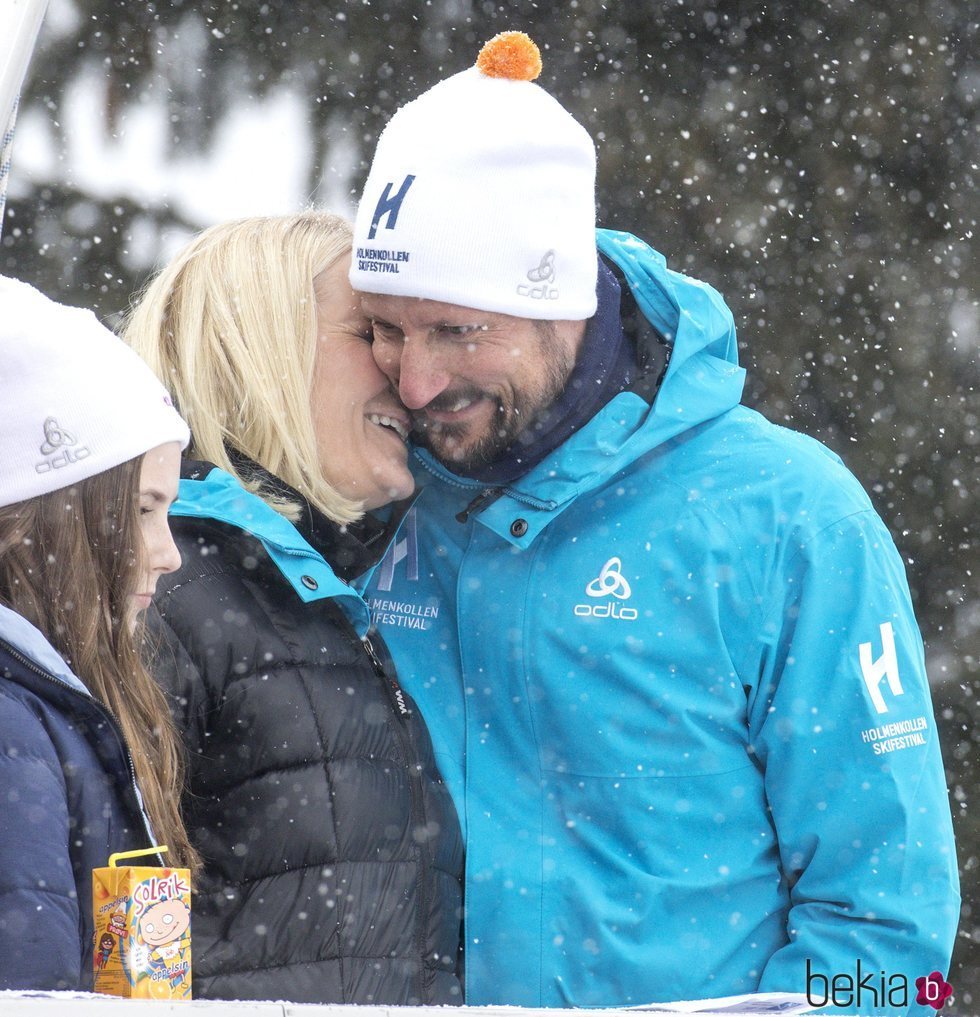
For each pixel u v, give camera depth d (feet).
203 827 26.96
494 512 32.24
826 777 31.40
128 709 23.26
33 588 22.59
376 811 27.94
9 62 23.07
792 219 97.19
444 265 30.37
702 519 32.42
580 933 31.22
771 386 97.04
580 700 32.07
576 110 95.71
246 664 27.32
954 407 98.12
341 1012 17.24
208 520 28.35
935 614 97.91
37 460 22.65
